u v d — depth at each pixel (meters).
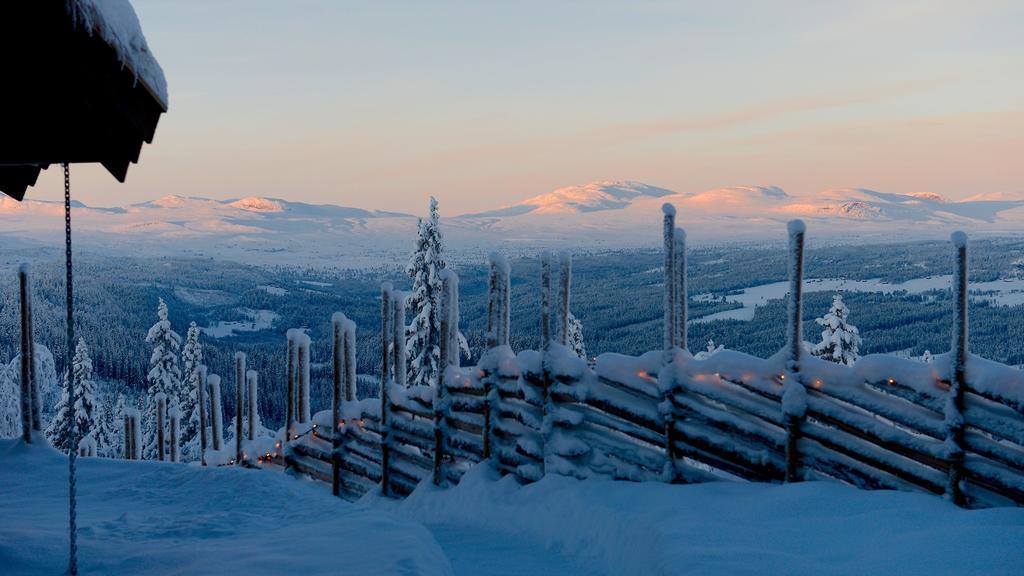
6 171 6.43
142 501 9.14
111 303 144.75
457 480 11.41
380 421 12.84
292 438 15.23
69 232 5.63
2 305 97.19
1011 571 5.05
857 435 7.50
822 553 5.91
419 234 25.12
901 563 5.41
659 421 8.97
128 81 4.70
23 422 12.50
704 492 8.02
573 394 9.60
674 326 8.97
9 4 4.05
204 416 18.38
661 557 6.31
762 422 8.46
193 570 5.62
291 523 7.56
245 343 140.25
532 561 7.82
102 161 5.53
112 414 56.03
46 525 7.75
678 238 9.04
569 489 9.08
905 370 7.20
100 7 4.24
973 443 6.76
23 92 4.71
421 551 6.02
